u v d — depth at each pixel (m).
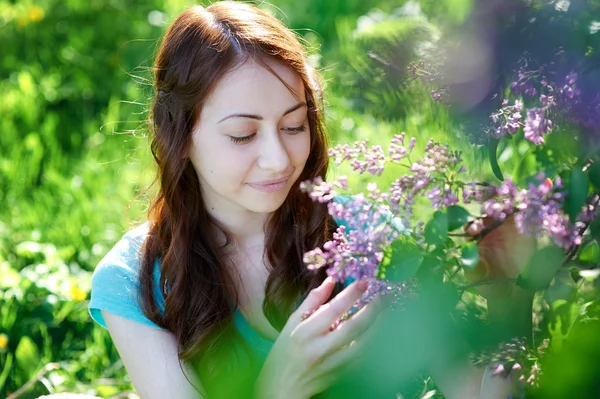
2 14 4.58
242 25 1.76
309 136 1.79
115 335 1.86
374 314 1.64
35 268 2.71
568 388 1.54
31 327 2.54
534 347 1.60
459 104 1.68
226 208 1.85
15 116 3.83
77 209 2.99
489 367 1.70
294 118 1.75
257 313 1.88
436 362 1.72
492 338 1.61
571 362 1.53
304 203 1.87
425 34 1.90
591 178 1.52
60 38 4.53
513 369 1.56
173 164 1.81
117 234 2.86
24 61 4.41
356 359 1.71
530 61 1.62
